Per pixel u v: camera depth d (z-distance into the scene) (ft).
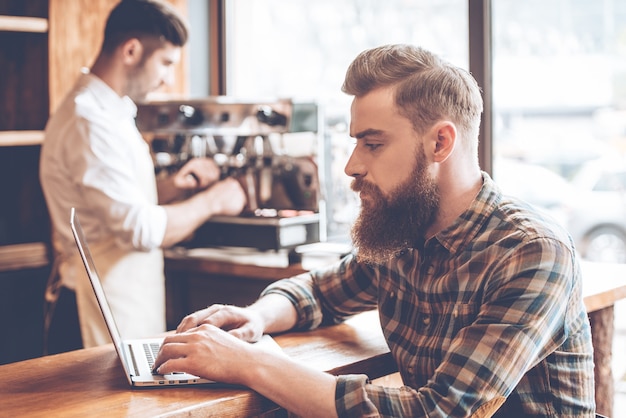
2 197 12.04
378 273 6.58
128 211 9.71
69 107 9.90
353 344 6.68
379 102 5.74
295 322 7.02
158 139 11.96
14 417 5.14
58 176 10.00
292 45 15.38
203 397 5.44
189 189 11.57
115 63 10.05
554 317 5.34
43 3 11.93
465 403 5.16
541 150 20.40
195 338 5.72
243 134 10.93
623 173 19.35
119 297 10.14
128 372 5.73
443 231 5.88
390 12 15.83
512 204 5.85
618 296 7.78
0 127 11.93
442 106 5.71
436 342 5.88
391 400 5.25
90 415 5.15
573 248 5.63
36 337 11.92
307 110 10.64
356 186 5.97
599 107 19.81
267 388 5.46
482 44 11.14
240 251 11.30
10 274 11.66
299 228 10.96
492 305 5.39
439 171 5.84
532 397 5.65
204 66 14.17
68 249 10.24
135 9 9.94
